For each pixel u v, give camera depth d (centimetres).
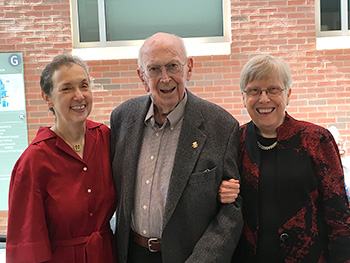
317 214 163
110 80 444
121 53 443
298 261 159
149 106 175
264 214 162
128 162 168
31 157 158
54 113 167
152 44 156
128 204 164
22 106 446
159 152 166
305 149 161
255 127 171
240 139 173
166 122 166
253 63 159
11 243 156
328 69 432
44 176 159
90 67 443
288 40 430
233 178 163
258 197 164
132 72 443
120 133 179
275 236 161
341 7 436
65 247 161
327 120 436
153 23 450
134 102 185
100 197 169
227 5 443
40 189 158
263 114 162
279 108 160
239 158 171
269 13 429
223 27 446
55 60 160
